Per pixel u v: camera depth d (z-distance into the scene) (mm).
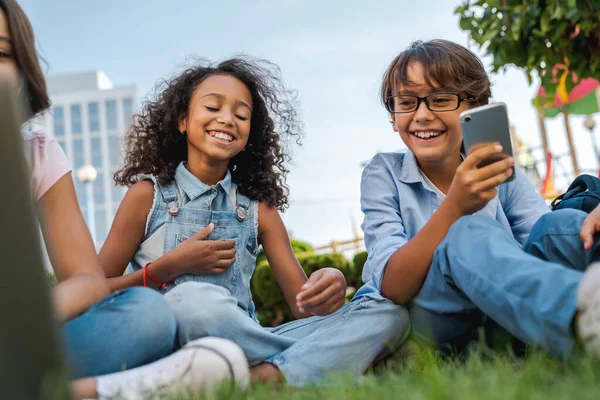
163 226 2152
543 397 939
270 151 2430
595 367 1097
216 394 1146
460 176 1703
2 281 879
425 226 1766
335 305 1834
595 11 3500
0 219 878
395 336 1804
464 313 1709
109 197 55938
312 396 1199
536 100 4348
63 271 1582
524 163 11828
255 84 2387
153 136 2338
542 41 3754
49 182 1646
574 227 1636
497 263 1418
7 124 878
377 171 2201
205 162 2236
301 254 6516
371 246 2090
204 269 2039
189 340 1572
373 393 1097
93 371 1376
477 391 969
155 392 1245
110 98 57875
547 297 1254
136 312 1402
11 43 1621
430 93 2104
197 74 2316
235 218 2215
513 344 1604
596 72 3832
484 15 3828
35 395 896
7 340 884
